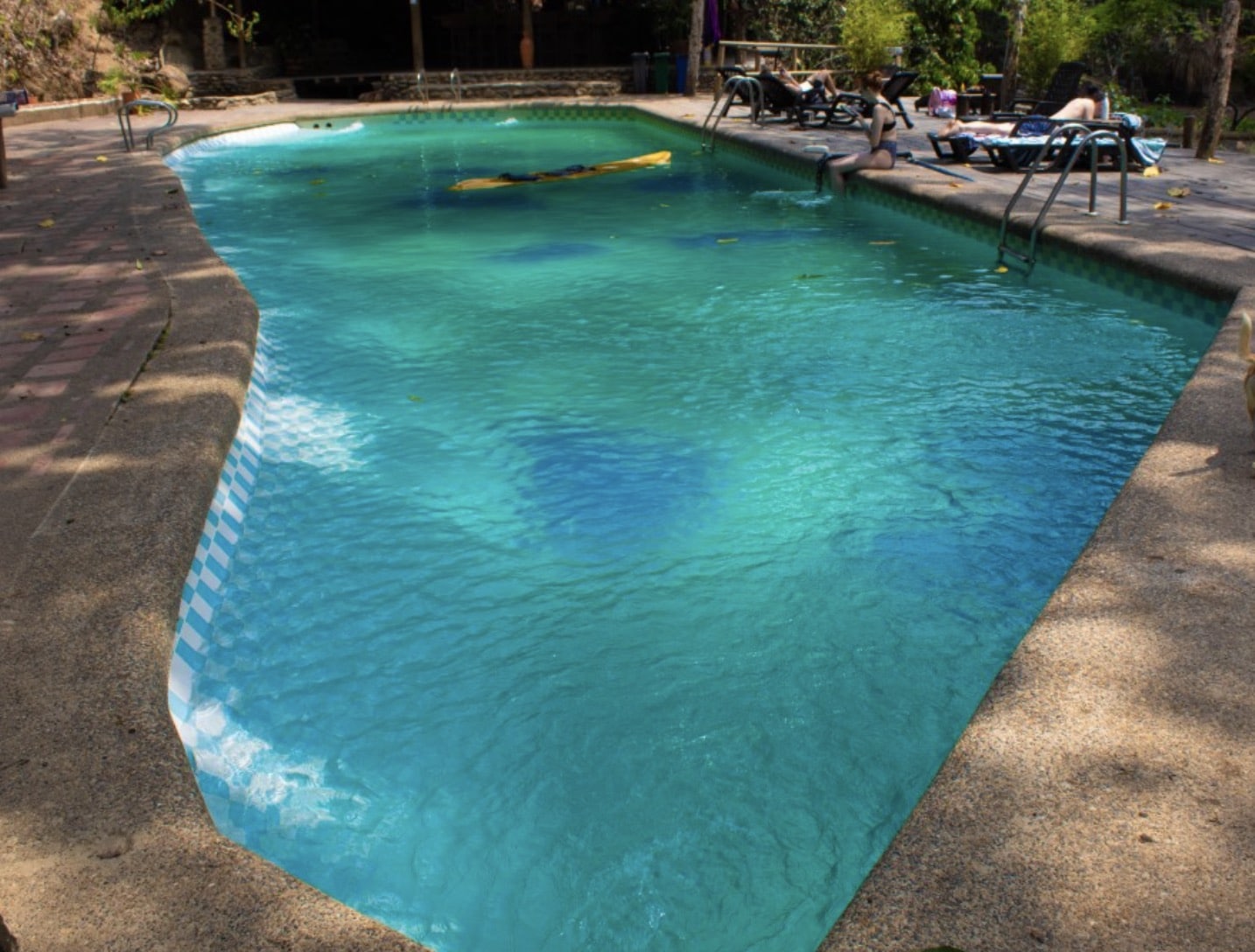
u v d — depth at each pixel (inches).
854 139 577.9
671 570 164.2
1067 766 89.9
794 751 123.2
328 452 208.2
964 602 152.3
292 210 472.1
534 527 178.4
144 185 466.6
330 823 113.3
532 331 285.1
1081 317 279.1
